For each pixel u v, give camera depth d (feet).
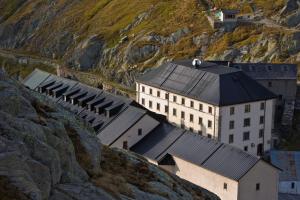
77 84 500.74
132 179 201.87
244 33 653.71
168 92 503.20
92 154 193.26
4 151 149.59
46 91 516.73
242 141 473.26
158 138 401.08
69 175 170.60
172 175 231.91
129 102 439.22
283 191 412.16
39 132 165.99
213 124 463.83
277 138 495.82
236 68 522.06
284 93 532.32
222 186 348.18
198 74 496.64
